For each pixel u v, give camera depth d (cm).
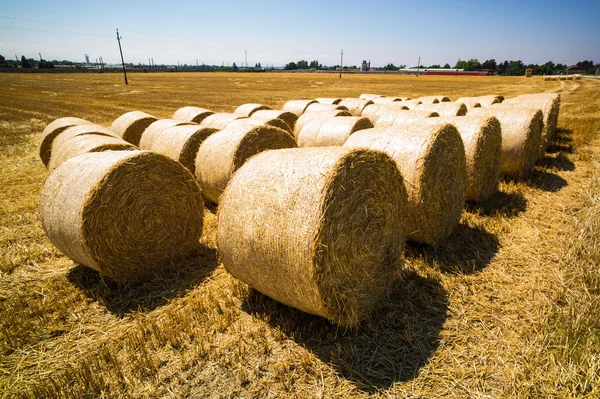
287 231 349
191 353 365
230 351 368
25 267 530
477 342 365
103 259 468
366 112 1293
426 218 528
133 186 486
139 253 505
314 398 313
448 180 564
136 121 1150
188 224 563
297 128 1142
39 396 317
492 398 301
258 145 698
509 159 842
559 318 377
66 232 463
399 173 439
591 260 469
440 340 369
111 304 454
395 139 550
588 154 1062
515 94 3228
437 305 424
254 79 6862
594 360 317
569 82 5469
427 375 329
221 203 418
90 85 4769
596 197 674
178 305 448
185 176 549
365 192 387
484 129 677
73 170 496
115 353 368
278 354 362
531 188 799
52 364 359
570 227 589
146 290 488
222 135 719
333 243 349
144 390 325
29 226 663
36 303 446
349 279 377
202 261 556
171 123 942
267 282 388
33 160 1121
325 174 347
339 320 368
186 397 317
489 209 695
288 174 372
